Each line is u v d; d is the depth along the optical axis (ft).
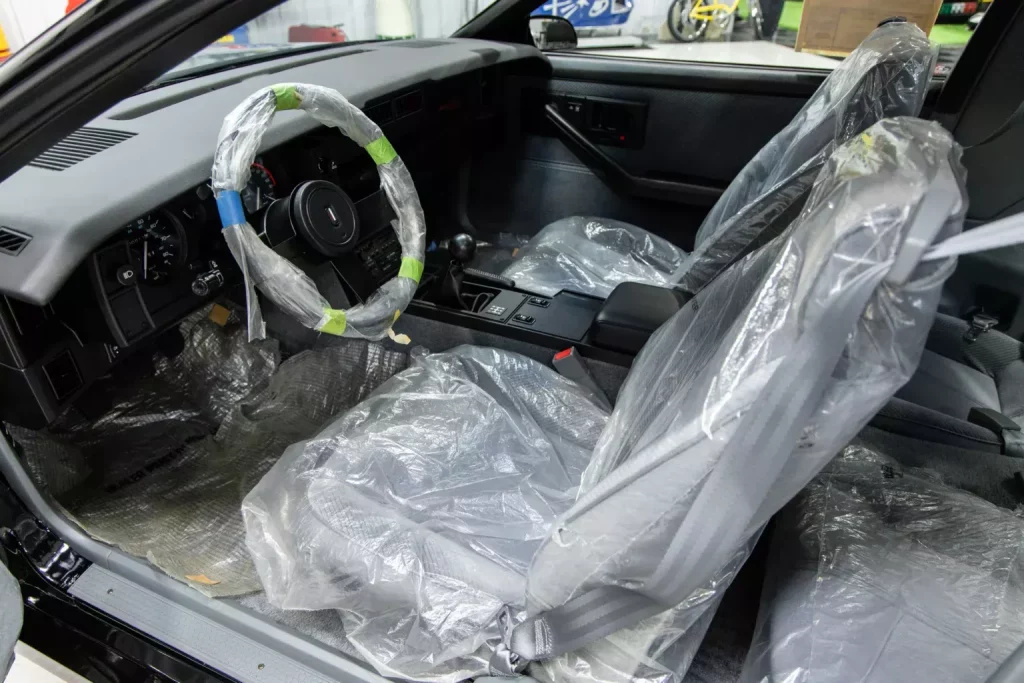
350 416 3.82
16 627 2.94
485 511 3.17
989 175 4.18
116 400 5.04
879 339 1.47
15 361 2.97
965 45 4.17
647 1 7.91
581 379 4.32
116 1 1.93
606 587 2.03
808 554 2.57
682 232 6.23
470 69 5.54
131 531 3.91
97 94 2.13
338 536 2.90
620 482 1.88
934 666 2.13
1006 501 3.31
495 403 3.92
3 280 2.80
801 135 3.51
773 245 2.37
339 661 2.91
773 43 6.78
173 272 3.42
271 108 2.93
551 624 2.23
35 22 9.84
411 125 5.21
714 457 1.66
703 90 5.58
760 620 2.50
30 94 2.09
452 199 6.86
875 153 1.65
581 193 6.52
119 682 3.14
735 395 1.60
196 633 3.18
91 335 3.28
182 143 3.51
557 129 6.29
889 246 1.42
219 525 4.04
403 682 2.76
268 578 3.03
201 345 5.47
